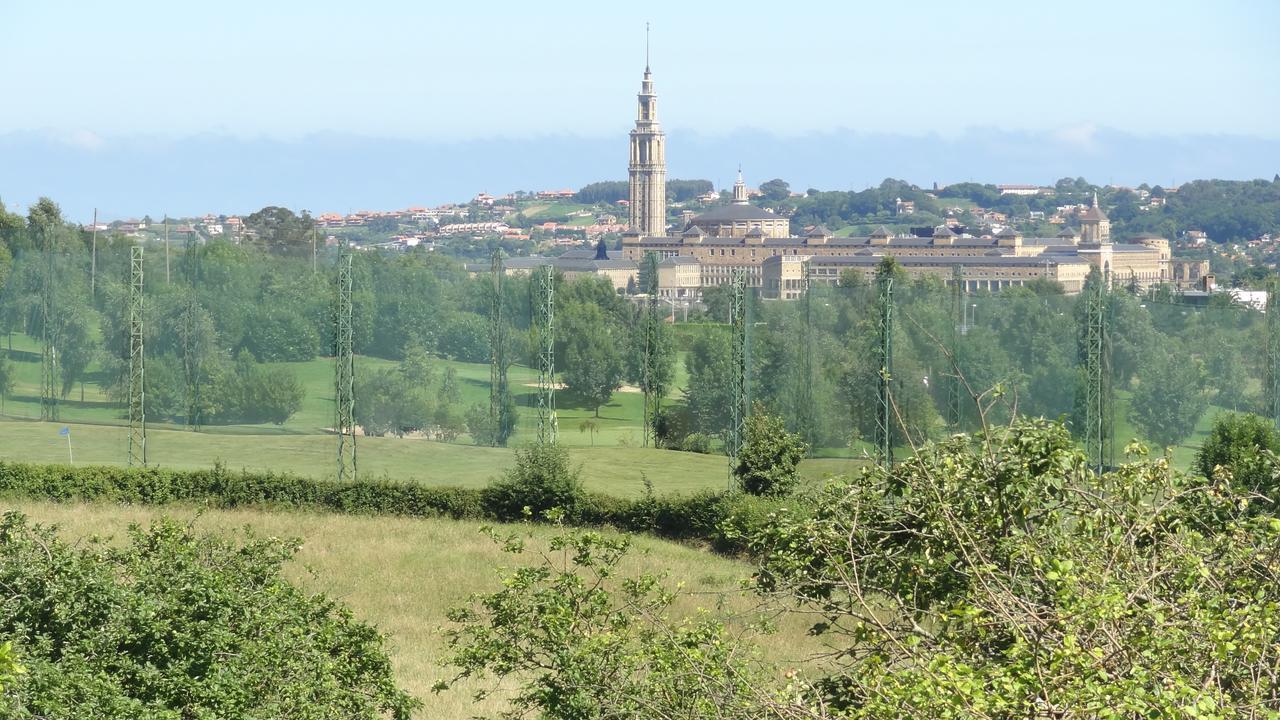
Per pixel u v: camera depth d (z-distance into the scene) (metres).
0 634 23.34
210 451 86.94
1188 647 14.49
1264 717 13.56
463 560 52.41
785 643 37.53
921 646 17.39
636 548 54.62
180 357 94.38
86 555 27.44
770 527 21.73
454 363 99.06
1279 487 20.30
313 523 59.06
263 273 98.06
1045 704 13.98
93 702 21.36
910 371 84.06
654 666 21.58
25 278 96.56
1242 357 80.25
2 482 61.31
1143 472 19.23
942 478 19.45
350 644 27.70
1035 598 17.38
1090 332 76.44
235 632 25.44
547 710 22.81
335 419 96.19
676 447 102.56
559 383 115.31
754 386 93.62
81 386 95.50
